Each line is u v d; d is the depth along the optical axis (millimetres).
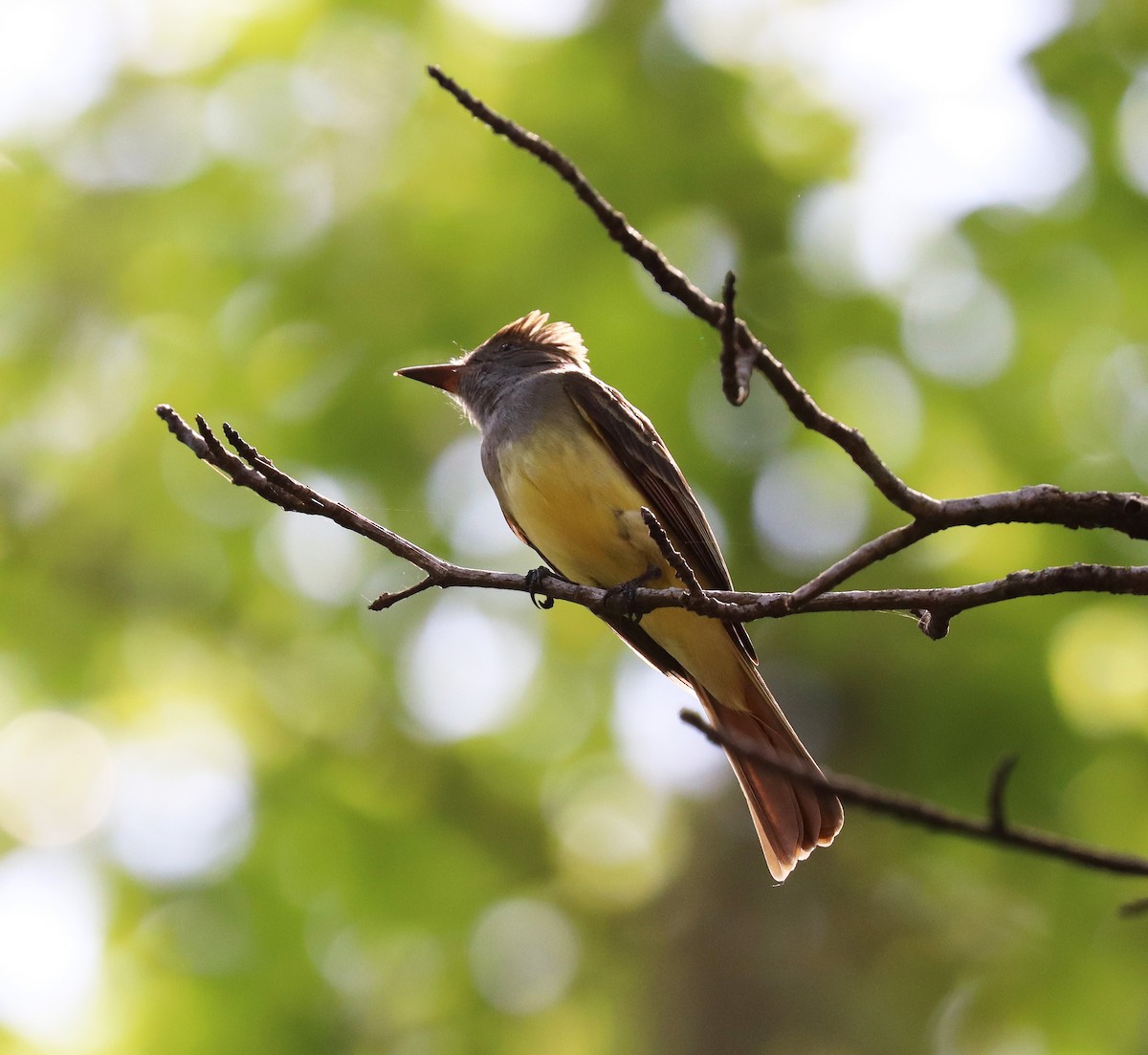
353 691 12906
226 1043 11531
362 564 12609
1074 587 5176
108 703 13211
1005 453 11586
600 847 13156
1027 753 11266
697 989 11836
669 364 11867
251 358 12680
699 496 11625
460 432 12445
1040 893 11430
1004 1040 11438
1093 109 11867
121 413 13117
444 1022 12273
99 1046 11602
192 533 12938
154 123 13555
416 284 12578
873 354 11852
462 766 12867
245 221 13141
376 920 12297
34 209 13477
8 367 13320
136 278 13219
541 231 12430
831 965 11766
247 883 12078
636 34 12742
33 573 13055
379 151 13078
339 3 13273
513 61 12953
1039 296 11891
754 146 12469
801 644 11555
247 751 12906
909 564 11422
